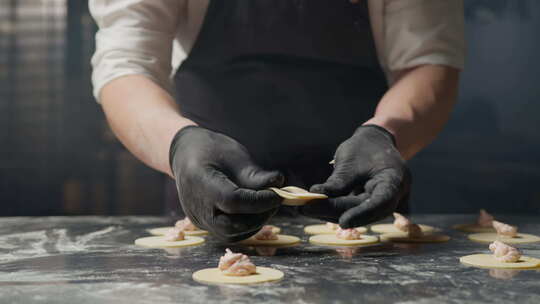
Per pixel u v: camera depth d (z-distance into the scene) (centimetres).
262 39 174
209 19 173
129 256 107
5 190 586
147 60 153
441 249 115
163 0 159
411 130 140
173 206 187
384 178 113
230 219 103
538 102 733
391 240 127
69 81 580
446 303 73
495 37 739
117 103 141
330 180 114
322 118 177
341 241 123
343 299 75
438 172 766
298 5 173
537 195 700
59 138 587
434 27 167
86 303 74
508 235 132
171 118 129
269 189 103
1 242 125
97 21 162
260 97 176
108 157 591
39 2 568
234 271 88
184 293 79
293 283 84
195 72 179
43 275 90
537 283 84
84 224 157
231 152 111
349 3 173
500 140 754
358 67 179
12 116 580
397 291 79
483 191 730
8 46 571
